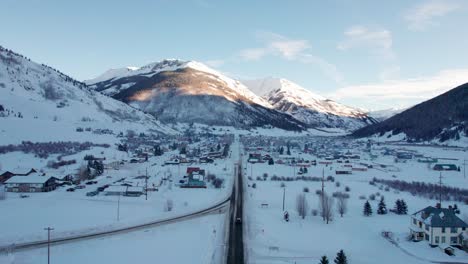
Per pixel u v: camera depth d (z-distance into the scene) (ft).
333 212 331.36
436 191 417.08
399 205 332.39
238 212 327.47
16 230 260.01
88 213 309.83
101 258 213.87
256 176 530.27
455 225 238.07
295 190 433.89
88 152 639.35
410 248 233.76
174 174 526.57
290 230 275.39
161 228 275.18
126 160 647.15
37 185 400.47
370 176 549.54
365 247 238.68
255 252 228.43
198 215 314.76
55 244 236.22
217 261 213.25
